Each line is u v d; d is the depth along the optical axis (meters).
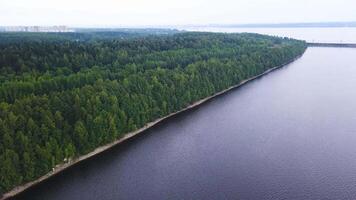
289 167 92.69
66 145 92.69
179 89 140.75
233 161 96.94
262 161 96.38
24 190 82.56
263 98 159.25
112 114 107.69
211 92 160.50
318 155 99.06
